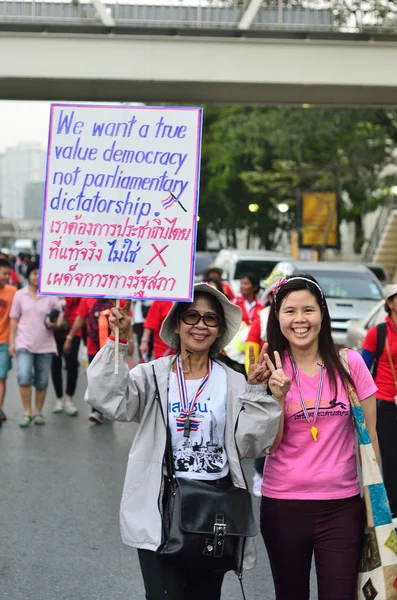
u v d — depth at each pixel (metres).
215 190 44.84
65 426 11.94
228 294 13.25
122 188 4.32
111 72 17.03
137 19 17.02
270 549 4.30
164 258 4.29
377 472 4.18
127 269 4.30
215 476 4.09
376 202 39.19
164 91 18.50
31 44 16.94
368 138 29.66
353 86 17.45
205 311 4.20
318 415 4.21
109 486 8.66
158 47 17.05
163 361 4.24
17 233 151.25
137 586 5.98
